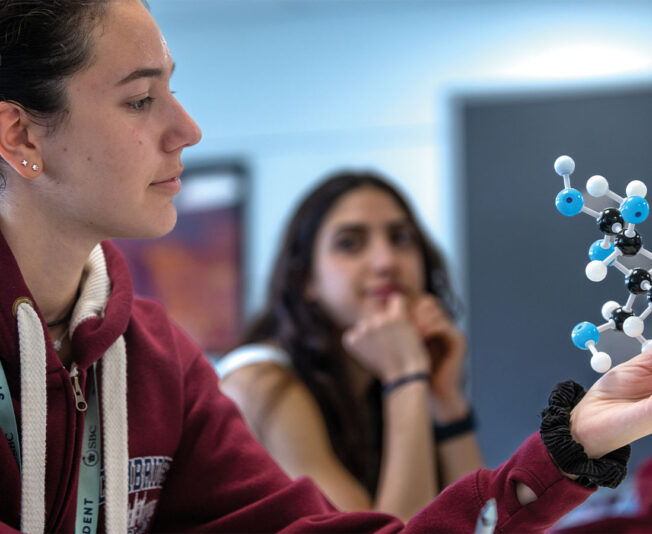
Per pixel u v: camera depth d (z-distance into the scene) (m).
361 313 1.79
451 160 3.22
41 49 0.89
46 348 0.91
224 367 1.73
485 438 2.99
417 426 1.62
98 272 1.01
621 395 0.84
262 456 1.07
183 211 3.40
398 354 1.69
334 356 1.77
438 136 3.27
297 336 1.77
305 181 3.36
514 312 3.04
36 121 0.90
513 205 3.13
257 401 1.63
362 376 1.80
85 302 0.97
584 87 3.14
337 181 1.88
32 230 0.93
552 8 3.24
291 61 3.44
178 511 1.05
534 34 3.24
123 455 0.97
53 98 0.89
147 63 0.91
